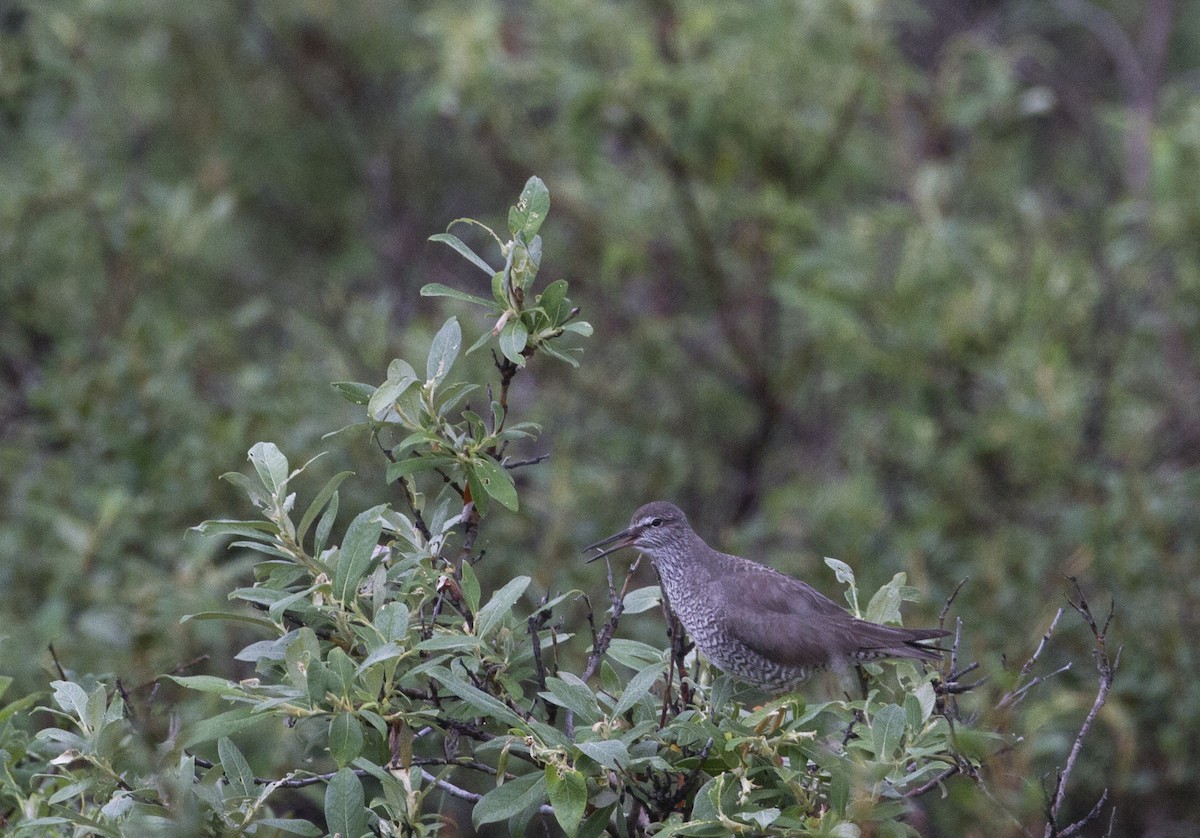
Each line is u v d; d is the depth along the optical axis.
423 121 19.95
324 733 6.86
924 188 15.95
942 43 21.98
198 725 6.08
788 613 8.71
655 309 18.02
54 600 10.45
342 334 14.65
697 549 9.27
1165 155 15.48
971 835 7.41
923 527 13.61
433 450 6.66
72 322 15.40
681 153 16.75
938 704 6.95
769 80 16.62
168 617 10.11
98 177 16.78
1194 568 12.41
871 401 16.45
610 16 16.78
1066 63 22.53
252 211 20.06
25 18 17.77
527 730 6.09
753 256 17.17
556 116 17.83
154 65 18.44
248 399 13.29
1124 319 15.38
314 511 6.59
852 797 5.95
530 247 6.59
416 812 6.11
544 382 15.91
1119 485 12.81
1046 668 11.73
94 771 6.50
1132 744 10.88
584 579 12.26
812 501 14.48
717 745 6.21
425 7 20.17
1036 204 16.14
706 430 17.28
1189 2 22.61
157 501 12.49
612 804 6.27
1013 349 14.59
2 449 13.25
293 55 19.92
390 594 6.55
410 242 19.50
